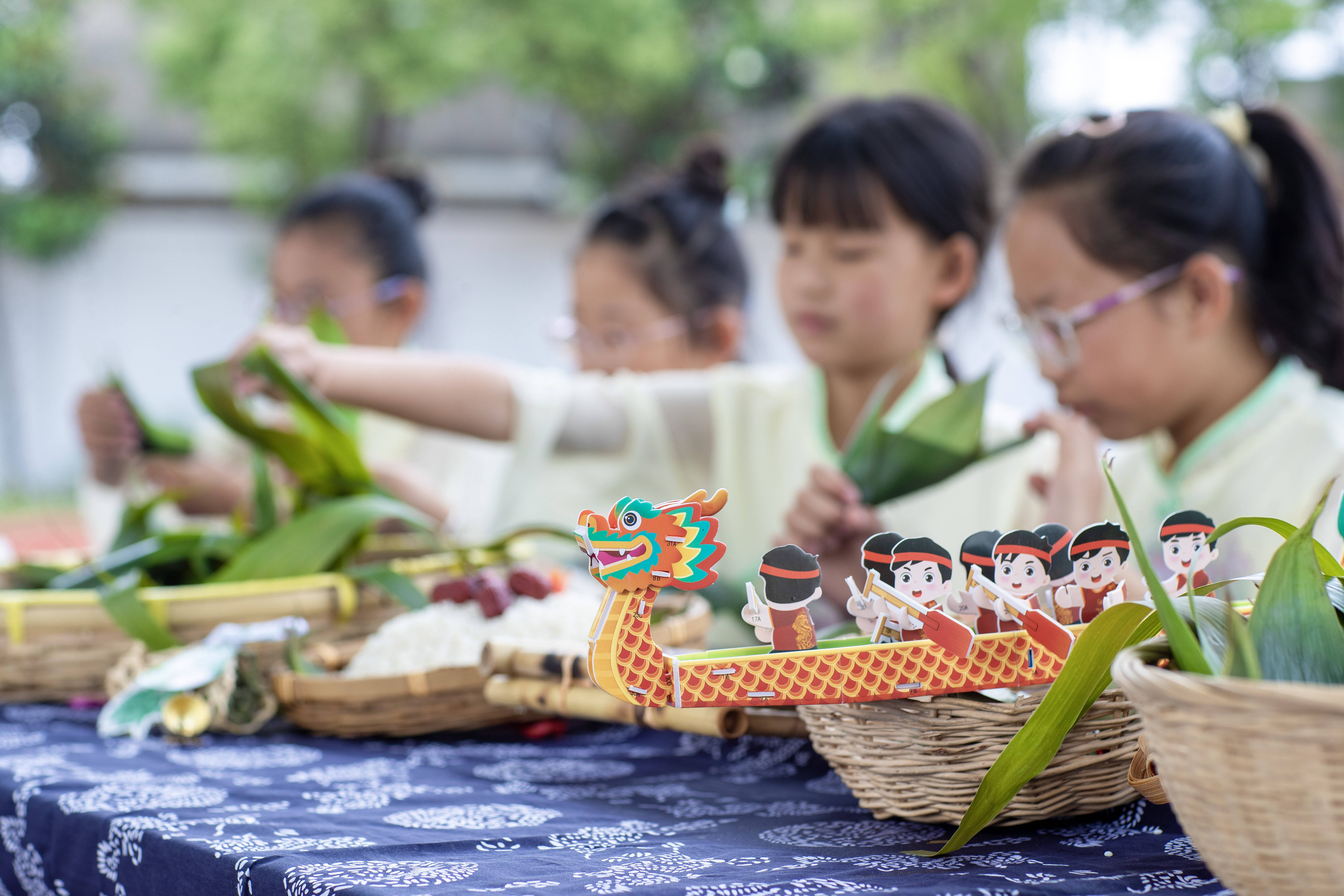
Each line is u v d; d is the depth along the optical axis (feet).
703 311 7.13
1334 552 3.64
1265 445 4.20
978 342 13.55
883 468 4.29
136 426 5.86
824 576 4.42
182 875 2.37
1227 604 1.85
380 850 2.32
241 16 32.22
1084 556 2.40
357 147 34.58
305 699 3.56
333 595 4.06
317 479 4.74
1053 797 2.45
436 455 7.26
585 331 7.22
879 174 4.87
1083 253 4.10
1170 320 4.10
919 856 2.27
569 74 30.35
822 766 3.22
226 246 37.70
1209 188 4.10
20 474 36.17
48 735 3.64
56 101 35.58
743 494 5.61
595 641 2.31
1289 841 1.67
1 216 35.04
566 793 2.91
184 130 40.75
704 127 31.86
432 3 30.27
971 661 2.36
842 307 4.97
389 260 7.31
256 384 4.65
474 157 38.27
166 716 3.50
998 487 5.18
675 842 2.42
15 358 36.24
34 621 3.99
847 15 29.68
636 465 5.58
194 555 4.57
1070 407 4.33
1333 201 4.21
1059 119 25.12
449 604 3.81
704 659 2.34
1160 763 1.83
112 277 37.06
